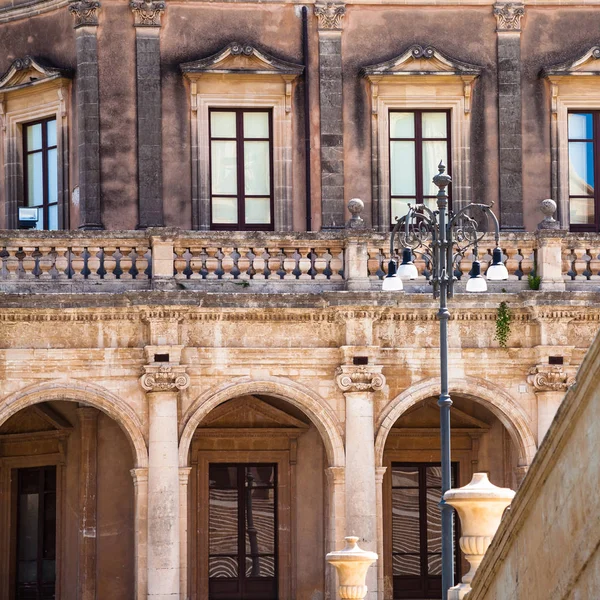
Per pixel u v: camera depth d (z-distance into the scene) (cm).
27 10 9738
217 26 9450
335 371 8538
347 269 8581
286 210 9425
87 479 9150
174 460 8356
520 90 9562
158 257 8450
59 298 8338
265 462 9406
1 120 9888
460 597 5238
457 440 9562
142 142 9300
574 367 8644
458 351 8644
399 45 9531
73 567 9281
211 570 9356
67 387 8381
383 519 9450
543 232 8662
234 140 9494
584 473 3941
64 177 9556
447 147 9581
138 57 9338
